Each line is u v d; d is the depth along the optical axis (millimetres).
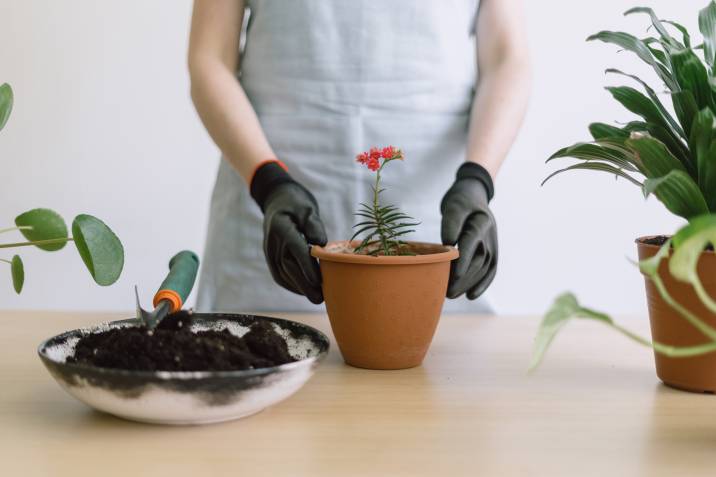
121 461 583
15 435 632
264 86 1294
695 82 742
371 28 1262
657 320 783
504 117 1159
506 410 716
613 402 745
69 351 727
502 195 1993
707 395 771
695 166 769
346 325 832
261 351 691
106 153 1958
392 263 790
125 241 1999
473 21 1345
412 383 796
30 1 1880
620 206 2000
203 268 1374
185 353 646
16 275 805
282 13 1271
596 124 825
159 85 1929
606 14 1917
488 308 1306
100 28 1898
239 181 1313
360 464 584
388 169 1293
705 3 1914
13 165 1955
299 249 890
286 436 640
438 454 607
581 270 2031
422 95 1286
